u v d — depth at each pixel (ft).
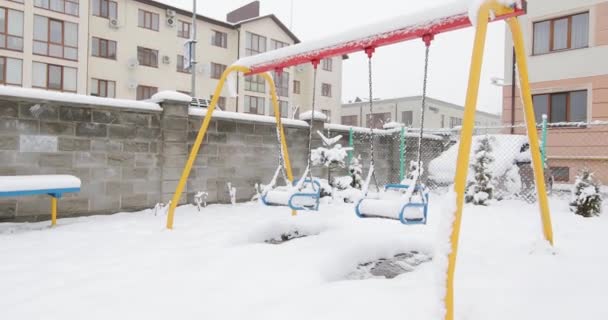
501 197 22.52
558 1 37.14
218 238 12.16
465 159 6.28
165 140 18.38
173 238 12.23
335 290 7.33
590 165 34.71
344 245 10.58
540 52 38.65
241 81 80.74
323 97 93.66
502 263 9.16
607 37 34.30
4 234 12.75
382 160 30.76
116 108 17.06
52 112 15.39
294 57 12.44
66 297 7.06
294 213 16.71
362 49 10.90
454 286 7.60
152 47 69.05
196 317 6.23
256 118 21.94
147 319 6.17
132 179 17.61
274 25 86.12
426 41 9.41
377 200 10.18
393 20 9.75
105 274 8.44
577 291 7.21
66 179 13.94
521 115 39.34
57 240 11.86
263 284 7.71
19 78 57.93
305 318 6.13
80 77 61.82
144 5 68.13
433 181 25.00
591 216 16.98
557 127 36.94
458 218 6.14
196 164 19.69
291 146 23.90
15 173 14.60
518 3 7.52
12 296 7.16
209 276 8.21
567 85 36.55
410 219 9.50
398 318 6.07
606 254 9.90
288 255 9.71
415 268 10.40
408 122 96.02
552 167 37.06
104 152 16.76
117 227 14.05
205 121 14.21
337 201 20.98
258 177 22.21
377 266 10.57
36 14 58.80
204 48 76.02
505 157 23.03
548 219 10.18
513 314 6.30
